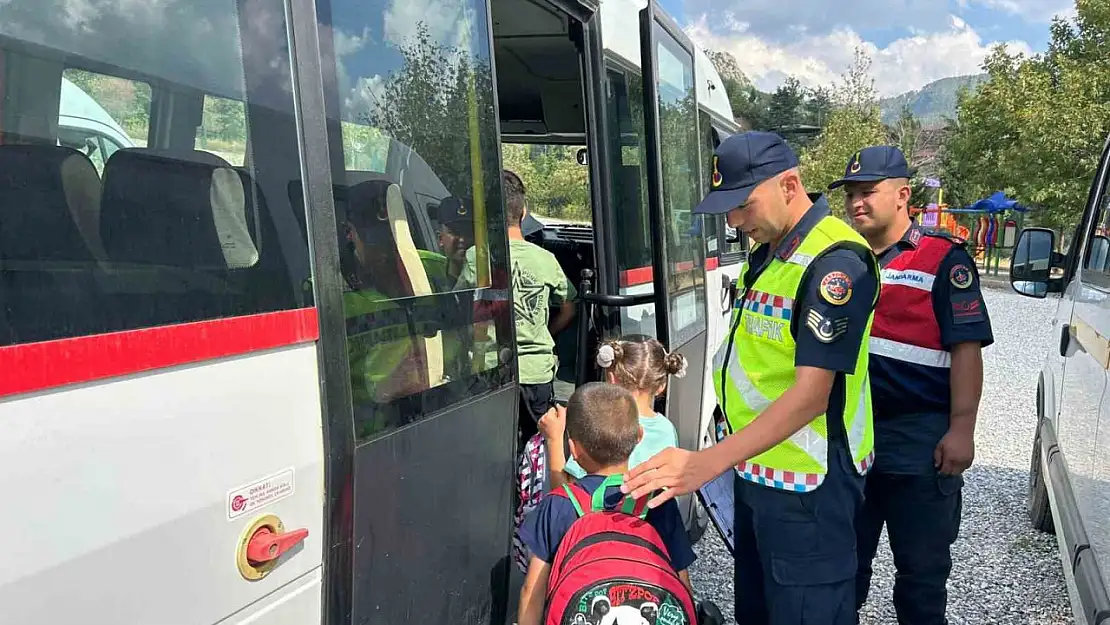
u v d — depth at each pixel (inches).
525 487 119.1
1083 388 129.1
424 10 79.8
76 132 50.0
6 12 47.1
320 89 66.0
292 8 63.9
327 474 63.2
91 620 46.7
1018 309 601.9
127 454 48.4
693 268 159.9
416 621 75.1
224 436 54.5
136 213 51.4
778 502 86.9
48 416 44.5
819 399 78.7
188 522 52.1
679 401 143.9
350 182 68.4
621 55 136.1
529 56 163.6
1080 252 159.8
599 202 122.6
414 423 73.7
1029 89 791.1
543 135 219.1
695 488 78.0
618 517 86.8
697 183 169.2
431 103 80.6
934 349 109.0
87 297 47.4
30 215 46.3
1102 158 160.7
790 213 84.3
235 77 58.9
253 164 59.6
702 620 101.7
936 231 112.0
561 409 115.2
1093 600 101.4
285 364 59.6
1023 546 179.5
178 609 51.6
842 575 87.5
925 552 111.7
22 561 43.3
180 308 52.3
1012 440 263.0
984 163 861.8
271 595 58.7
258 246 58.7
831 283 78.4
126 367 48.6
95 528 46.7
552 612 79.5
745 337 88.0
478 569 85.5
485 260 88.3
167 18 54.9
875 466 112.1
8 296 43.9
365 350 67.9
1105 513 103.9
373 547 68.7
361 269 68.6
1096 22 737.0
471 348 84.0
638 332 140.9
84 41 50.6
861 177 110.5
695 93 171.6
